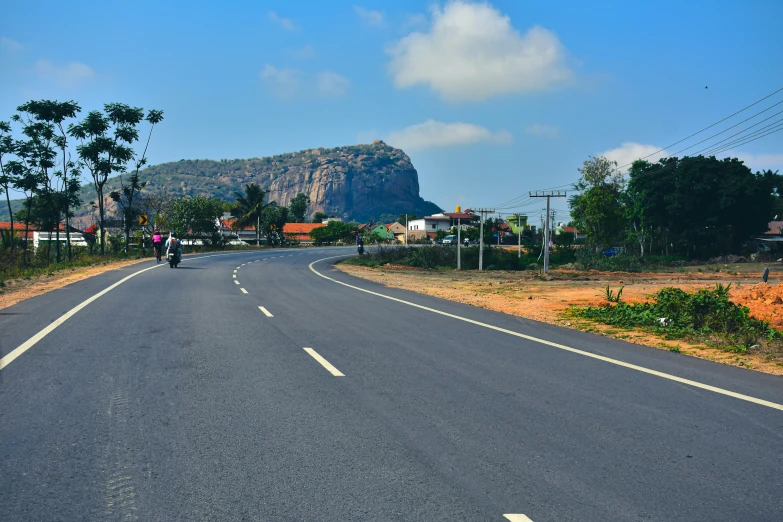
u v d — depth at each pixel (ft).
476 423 19.36
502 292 74.38
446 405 21.53
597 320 46.32
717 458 16.35
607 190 229.86
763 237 229.25
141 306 50.42
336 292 70.18
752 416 20.44
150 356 29.63
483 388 24.17
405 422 19.40
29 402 21.06
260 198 316.81
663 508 13.23
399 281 95.40
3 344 32.22
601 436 18.15
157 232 129.49
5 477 14.60
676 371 27.91
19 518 12.53
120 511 12.89
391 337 37.09
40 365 27.12
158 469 15.19
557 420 19.80
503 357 30.96
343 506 13.17
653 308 47.60
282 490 13.99
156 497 13.58
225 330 38.65
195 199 231.30
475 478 14.80
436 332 39.45
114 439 17.38
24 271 90.17
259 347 32.81
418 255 168.96
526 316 49.96
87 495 13.66
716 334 38.45
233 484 14.32
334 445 17.11
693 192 206.80
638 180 219.41
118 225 241.35
